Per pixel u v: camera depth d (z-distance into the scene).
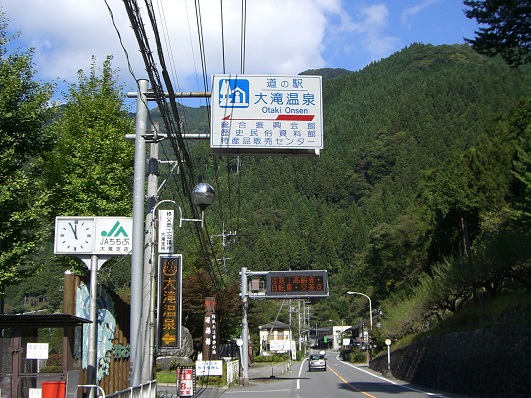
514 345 20.16
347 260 109.31
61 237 12.70
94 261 12.66
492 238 30.36
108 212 23.66
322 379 41.81
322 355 58.84
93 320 12.00
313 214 124.50
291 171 140.25
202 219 13.94
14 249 17.38
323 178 135.62
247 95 13.52
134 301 12.80
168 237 18.48
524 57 18.14
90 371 11.69
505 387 20.61
